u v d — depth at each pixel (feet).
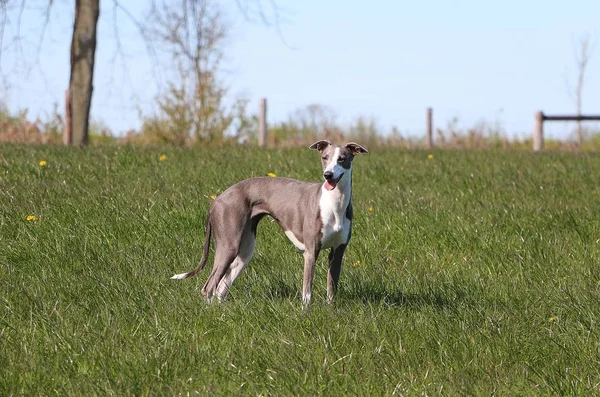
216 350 26.27
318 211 30.99
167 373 24.06
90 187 47.85
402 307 30.99
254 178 33.35
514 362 26.09
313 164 60.80
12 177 49.88
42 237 37.93
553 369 25.30
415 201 48.16
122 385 23.15
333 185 30.86
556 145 120.47
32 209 41.86
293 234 32.19
